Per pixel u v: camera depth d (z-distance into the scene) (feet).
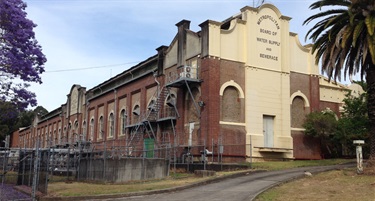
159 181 71.46
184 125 108.37
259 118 103.50
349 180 59.52
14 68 72.59
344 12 72.43
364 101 108.58
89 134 186.09
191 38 108.88
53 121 247.09
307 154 111.04
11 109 78.54
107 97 170.71
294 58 113.70
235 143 98.48
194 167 89.04
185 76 101.40
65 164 103.86
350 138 104.68
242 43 104.83
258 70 105.40
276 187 57.67
